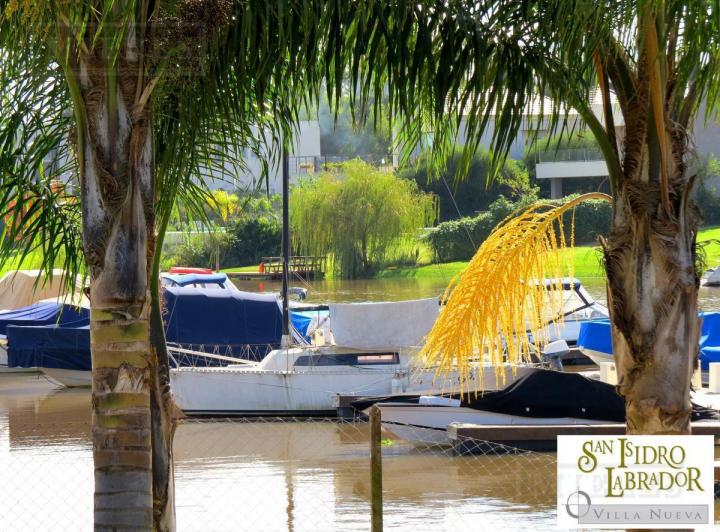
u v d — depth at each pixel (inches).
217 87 446.6
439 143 433.4
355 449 1136.2
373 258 3412.9
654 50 391.5
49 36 374.3
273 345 1615.4
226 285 2073.1
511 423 1135.6
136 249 376.5
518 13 410.0
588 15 365.1
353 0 409.4
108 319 375.9
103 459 378.0
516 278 412.8
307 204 3356.3
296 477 983.6
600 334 1670.8
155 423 457.1
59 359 1688.0
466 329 411.5
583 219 2728.8
